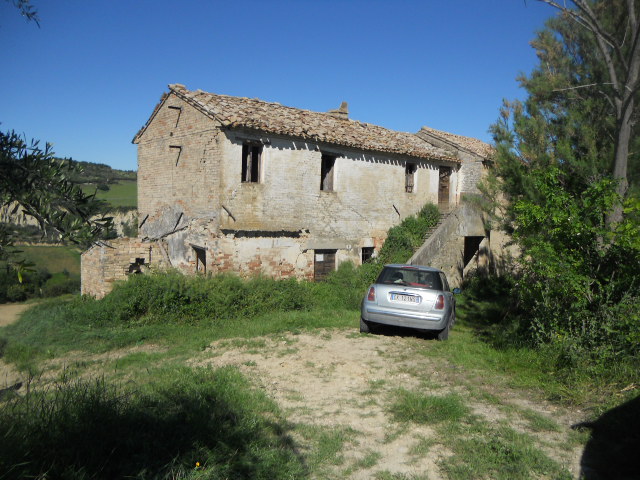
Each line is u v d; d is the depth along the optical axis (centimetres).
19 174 264
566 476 366
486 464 384
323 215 1466
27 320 1173
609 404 508
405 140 1847
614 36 832
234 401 496
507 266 1792
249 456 373
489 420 486
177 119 1403
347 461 392
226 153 1241
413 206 1752
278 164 1346
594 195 704
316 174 1435
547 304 714
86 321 1029
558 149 882
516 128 980
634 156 816
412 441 434
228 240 1251
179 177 1398
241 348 794
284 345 812
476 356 747
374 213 1616
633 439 432
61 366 740
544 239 758
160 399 479
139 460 340
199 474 329
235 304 1112
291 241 1391
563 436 448
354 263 1555
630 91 732
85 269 1327
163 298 1055
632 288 641
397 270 927
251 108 1400
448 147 1934
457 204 1919
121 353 830
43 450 319
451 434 446
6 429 332
